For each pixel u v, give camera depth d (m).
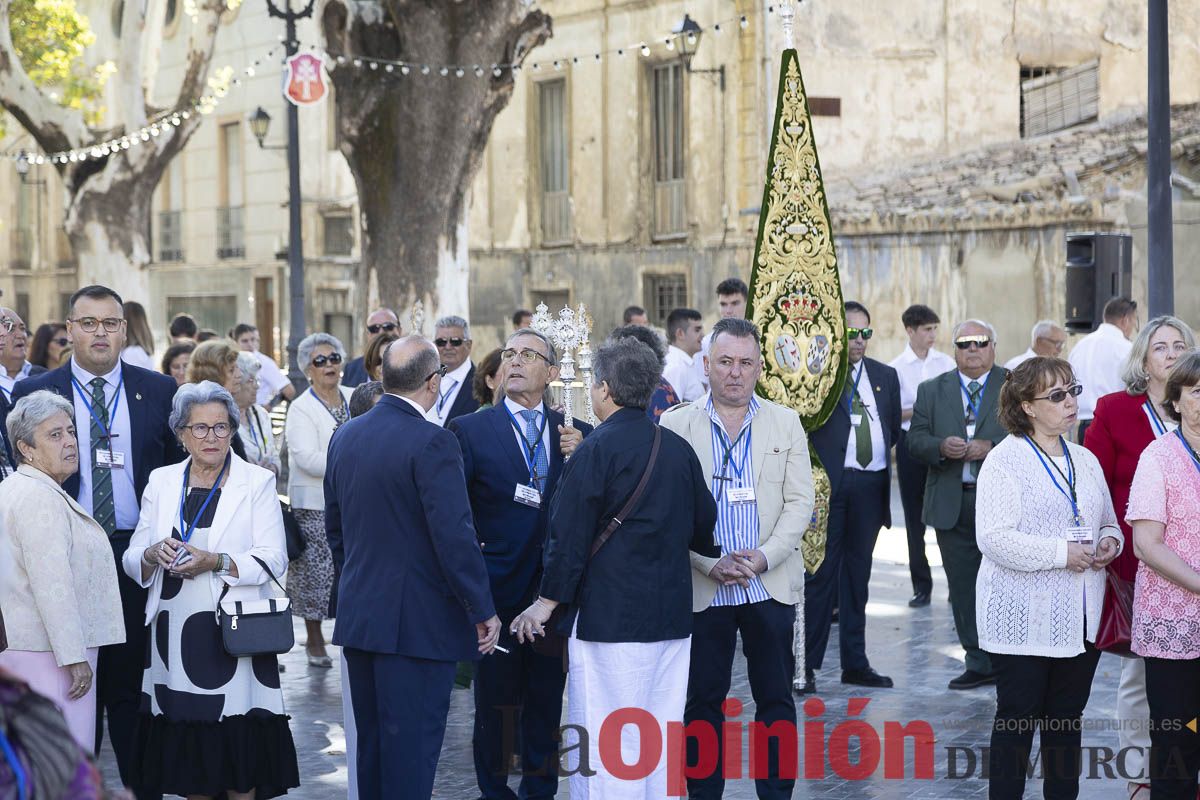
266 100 29.52
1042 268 17.64
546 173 25.31
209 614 5.64
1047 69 22.28
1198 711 5.36
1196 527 5.26
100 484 6.16
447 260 18.44
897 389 8.82
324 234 29.09
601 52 23.69
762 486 6.18
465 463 6.39
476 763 6.39
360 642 5.53
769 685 6.14
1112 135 21.33
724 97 21.41
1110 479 6.05
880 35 21.27
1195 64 22.47
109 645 6.03
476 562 5.48
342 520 5.74
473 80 17.88
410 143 18.06
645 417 5.56
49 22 27.59
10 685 2.51
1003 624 5.54
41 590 5.30
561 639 6.00
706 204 21.91
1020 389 5.54
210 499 5.78
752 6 20.73
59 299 39.75
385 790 5.55
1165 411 5.50
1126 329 10.67
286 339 29.88
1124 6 22.41
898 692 8.19
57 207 39.38
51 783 2.46
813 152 7.89
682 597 5.52
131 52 24.05
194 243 32.56
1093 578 5.52
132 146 24.03
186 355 10.48
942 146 21.62
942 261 18.94
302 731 7.64
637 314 12.83
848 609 8.41
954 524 8.30
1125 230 17.69
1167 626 5.31
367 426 5.66
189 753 5.61
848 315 8.67
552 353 6.56
